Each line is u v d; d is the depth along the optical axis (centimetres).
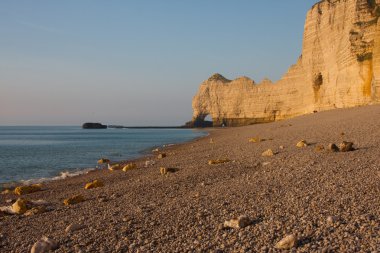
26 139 10619
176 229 839
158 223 902
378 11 5175
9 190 2009
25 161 3828
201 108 15975
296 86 10662
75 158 4041
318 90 7831
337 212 813
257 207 934
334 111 5500
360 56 5259
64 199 1507
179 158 2633
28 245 858
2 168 3234
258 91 12775
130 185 1611
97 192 1556
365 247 621
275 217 831
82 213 1140
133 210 1077
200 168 1819
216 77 15712
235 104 13938
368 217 757
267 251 654
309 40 8006
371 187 989
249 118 13262
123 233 853
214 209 968
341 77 6041
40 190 1916
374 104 4872
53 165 3391
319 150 1844
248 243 696
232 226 802
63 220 1071
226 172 1619
